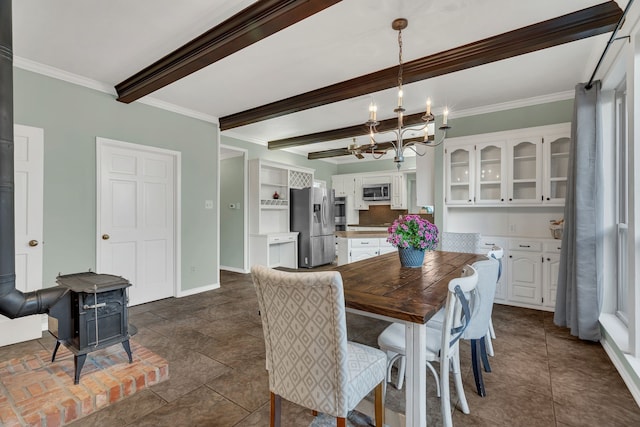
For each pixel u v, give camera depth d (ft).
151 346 8.71
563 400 6.16
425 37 8.21
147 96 12.41
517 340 9.01
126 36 8.36
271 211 20.72
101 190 11.27
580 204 9.02
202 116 14.58
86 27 7.94
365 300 4.84
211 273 15.10
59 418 5.59
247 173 19.33
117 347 8.18
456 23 7.62
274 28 7.14
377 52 8.99
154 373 6.90
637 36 6.47
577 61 9.31
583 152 9.01
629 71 6.63
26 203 9.43
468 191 13.20
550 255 11.40
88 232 10.92
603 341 8.49
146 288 12.74
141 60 9.64
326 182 26.76
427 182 14.69
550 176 11.43
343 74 10.48
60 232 10.23
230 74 10.51
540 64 9.52
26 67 9.53
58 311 6.58
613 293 9.04
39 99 9.80
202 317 11.09
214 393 6.53
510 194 12.13
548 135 11.43
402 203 24.17
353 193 26.43
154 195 12.98
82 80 10.71
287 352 4.27
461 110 13.43
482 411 5.83
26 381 6.53
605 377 7.00
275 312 4.30
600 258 8.86
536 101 12.01
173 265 13.61
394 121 15.20
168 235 13.46
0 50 5.73
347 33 8.07
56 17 7.51
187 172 14.05
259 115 13.67
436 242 7.47
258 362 7.82
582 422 5.53
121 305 7.14
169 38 8.45
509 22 7.59
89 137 10.94
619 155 8.91
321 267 21.39
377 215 26.63
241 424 5.57
